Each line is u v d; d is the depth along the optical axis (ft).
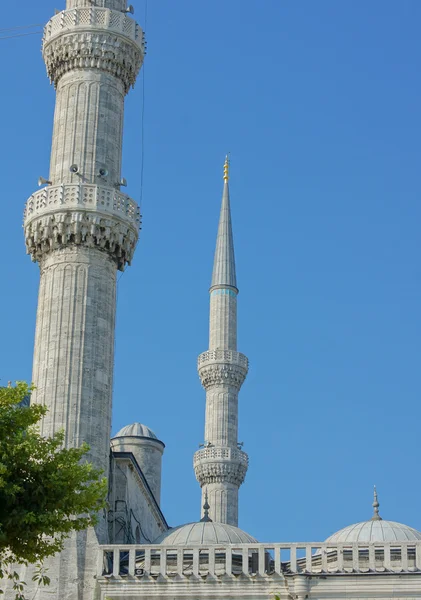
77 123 245.24
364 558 204.95
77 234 234.79
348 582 195.00
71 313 231.71
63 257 236.22
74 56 249.14
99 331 232.73
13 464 144.56
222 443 357.41
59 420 223.92
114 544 220.64
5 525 141.28
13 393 149.69
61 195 235.81
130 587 202.28
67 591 208.23
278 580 198.70
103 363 231.71
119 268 244.01
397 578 194.29
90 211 234.58
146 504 276.00
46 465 147.54
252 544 201.36
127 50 252.01
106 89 249.34
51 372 228.22
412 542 197.77
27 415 149.28
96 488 150.41
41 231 237.45
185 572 202.08
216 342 371.56
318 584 195.52
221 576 200.13
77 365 228.22
